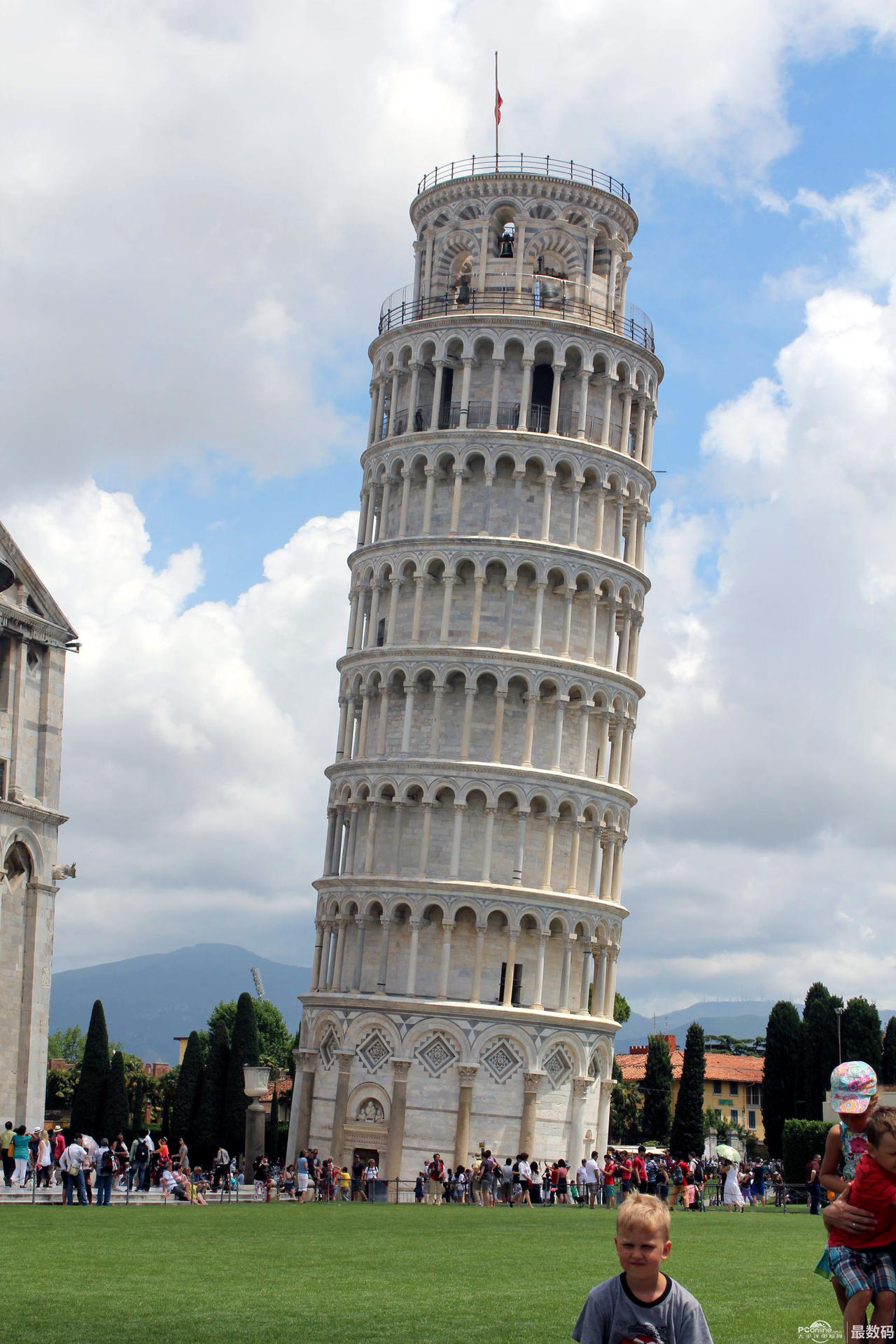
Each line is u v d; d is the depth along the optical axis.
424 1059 95.75
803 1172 98.44
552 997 98.94
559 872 100.38
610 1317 13.99
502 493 102.56
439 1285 31.62
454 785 98.44
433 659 100.38
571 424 104.94
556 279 108.06
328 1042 98.94
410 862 99.69
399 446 105.19
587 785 100.62
